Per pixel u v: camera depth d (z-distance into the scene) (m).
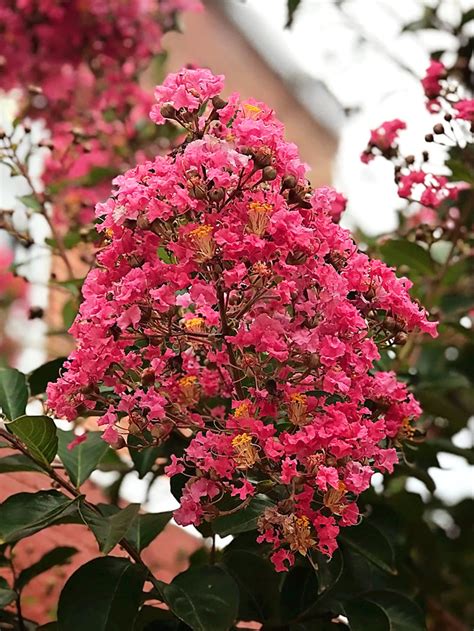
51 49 0.81
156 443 0.40
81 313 0.39
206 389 0.42
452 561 0.84
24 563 0.61
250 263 0.37
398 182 0.58
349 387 0.38
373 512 0.56
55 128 0.79
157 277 0.37
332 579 0.47
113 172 0.77
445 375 0.66
